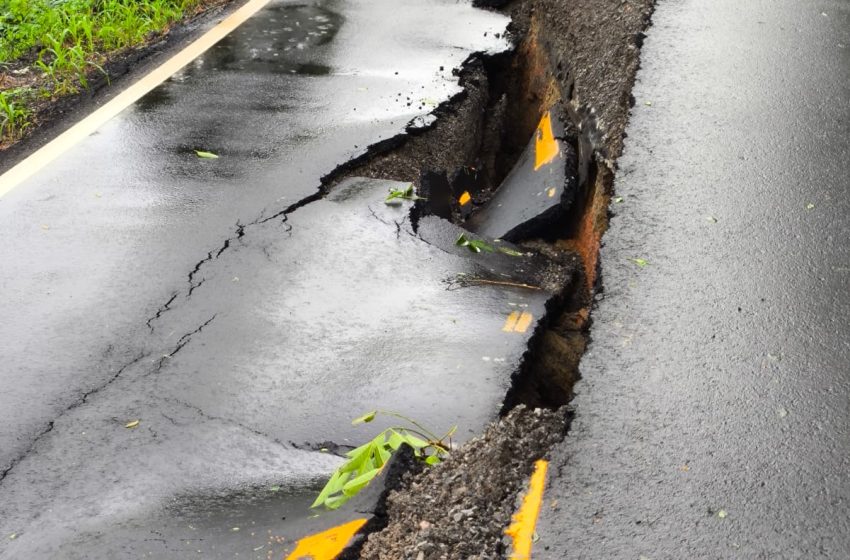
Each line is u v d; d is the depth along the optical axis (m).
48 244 5.60
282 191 6.19
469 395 4.30
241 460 3.99
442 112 7.43
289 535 3.46
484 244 5.71
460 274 5.35
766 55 6.65
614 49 6.83
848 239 4.75
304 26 9.34
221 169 6.48
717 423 3.63
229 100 7.61
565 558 3.05
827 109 5.95
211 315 4.94
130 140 6.94
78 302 5.05
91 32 9.11
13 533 3.64
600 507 3.25
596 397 3.78
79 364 4.58
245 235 5.68
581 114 6.54
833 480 3.35
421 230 5.84
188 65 8.37
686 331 4.16
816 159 5.43
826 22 7.23
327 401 4.30
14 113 7.32
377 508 3.42
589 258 5.47
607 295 4.41
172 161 6.60
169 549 3.49
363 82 7.93
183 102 7.59
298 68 8.27
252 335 4.77
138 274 5.30
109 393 4.39
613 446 3.52
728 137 5.65
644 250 4.72
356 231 5.75
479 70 8.33
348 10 9.84
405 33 9.09
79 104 7.65
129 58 8.59
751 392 3.79
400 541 3.21
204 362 4.58
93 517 3.70
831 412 3.67
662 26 7.05
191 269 5.34
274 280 5.23
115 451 4.04
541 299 5.10
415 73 8.11
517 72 8.74
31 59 8.68
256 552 3.40
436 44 8.78
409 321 4.88
